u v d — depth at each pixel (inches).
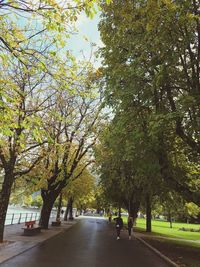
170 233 1925.4
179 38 651.5
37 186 1101.1
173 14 572.4
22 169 970.1
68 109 1010.7
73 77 422.6
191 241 1381.6
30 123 382.6
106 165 1357.0
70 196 2094.0
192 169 919.7
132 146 724.7
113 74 752.3
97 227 1852.9
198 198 764.6
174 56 642.8
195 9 606.5
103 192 1971.0
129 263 609.9
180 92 764.6
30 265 515.8
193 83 679.7
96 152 1210.6
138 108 745.6
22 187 1204.5
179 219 4355.3
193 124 627.5
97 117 1196.5
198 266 574.6
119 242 1045.2
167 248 880.3
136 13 613.9
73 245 858.1
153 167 753.0
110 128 855.7
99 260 618.2
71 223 2086.6
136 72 695.1
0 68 526.9
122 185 1286.9
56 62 401.7
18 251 649.0
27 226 1000.2
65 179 1314.0
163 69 634.8
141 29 689.6
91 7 314.5
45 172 1012.5
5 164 759.7
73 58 419.2
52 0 321.7
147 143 724.0
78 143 1259.2
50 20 326.6
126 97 730.2
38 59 386.6
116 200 2046.0
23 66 383.6
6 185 756.0
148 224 1700.3
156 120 647.1
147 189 970.7
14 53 354.0
